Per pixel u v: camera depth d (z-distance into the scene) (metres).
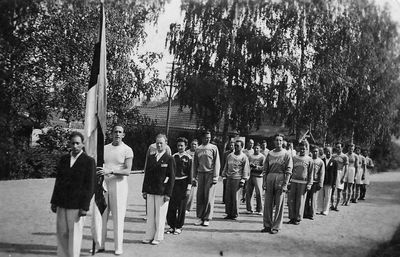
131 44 21.53
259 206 10.34
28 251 5.80
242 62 25.86
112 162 6.12
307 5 26.89
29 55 18.62
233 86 26.41
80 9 19.25
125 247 6.46
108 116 21.75
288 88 25.77
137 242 6.83
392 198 14.67
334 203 13.02
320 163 10.16
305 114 25.78
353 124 27.42
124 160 6.16
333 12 26.95
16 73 18.16
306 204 10.22
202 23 26.69
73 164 5.29
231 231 8.19
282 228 8.80
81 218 5.36
